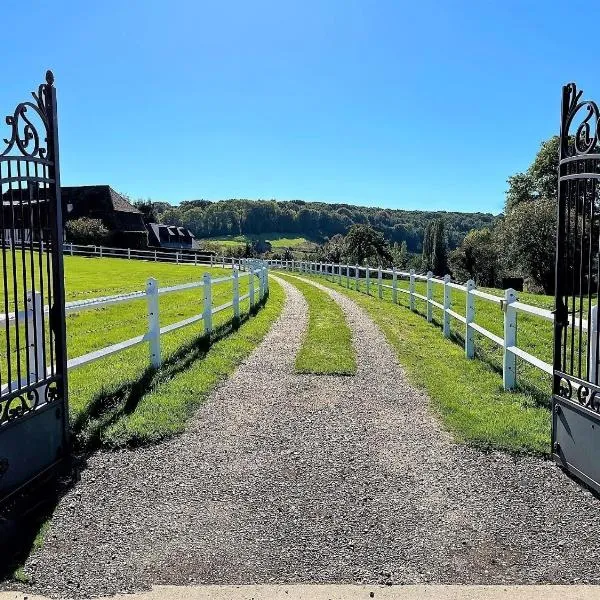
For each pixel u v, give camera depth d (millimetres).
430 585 3053
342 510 3883
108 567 3217
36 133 4207
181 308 14977
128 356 8367
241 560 3285
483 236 58656
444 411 6047
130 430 5172
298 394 6812
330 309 15445
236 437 5297
